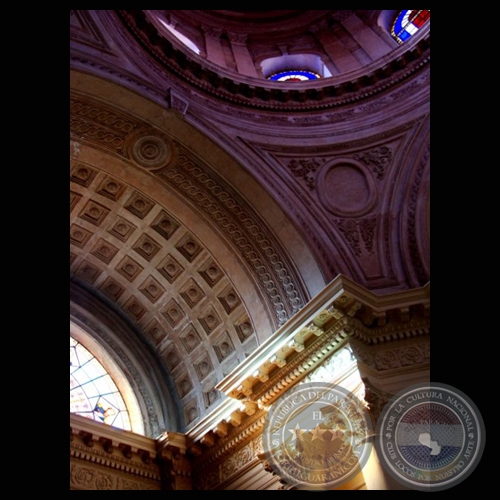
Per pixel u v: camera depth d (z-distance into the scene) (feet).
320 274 50.80
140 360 60.03
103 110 50.37
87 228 56.34
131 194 55.11
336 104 63.10
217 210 55.01
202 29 78.43
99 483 48.16
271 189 54.44
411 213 54.60
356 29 78.23
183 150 53.98
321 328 44.11
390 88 63.31
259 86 61.57
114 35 52.75
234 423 48.73
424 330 44.04
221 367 56.49
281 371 45.62
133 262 58.70
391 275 51.70
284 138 59.36
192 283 57.82
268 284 53.42
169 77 56.24
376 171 57.93
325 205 55.83
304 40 80.74
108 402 56.85
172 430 57.00
